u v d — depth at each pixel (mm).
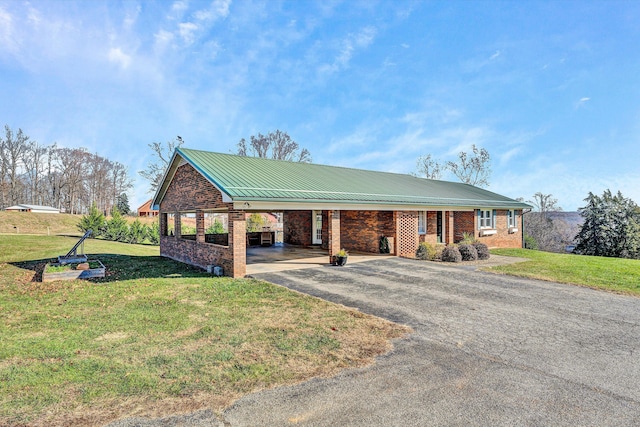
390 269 12141
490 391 4000
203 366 4602
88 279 10797
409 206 15609
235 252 10766
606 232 23141
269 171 14367
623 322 6500
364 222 16922
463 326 6227
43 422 3363
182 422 3387
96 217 28828
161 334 5855
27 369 4496
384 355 4977
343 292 8766
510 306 7527
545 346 5340
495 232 21094
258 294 8508
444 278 10555
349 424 3371
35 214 38969
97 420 3406
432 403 3740
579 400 3830
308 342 5438
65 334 5914
